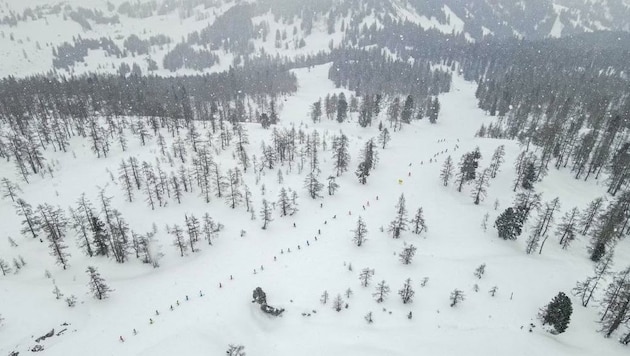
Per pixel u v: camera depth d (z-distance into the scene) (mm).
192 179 108312
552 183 110000
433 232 93125
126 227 85375
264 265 81438
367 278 74188
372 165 126875
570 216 89938
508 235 88688
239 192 101062
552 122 154375
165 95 190375
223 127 138875
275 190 109375
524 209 91750
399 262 81312
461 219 98438
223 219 97438
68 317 66562
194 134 122312
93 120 124688
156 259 83000
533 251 85562
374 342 62156
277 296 72188
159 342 60312
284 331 65375
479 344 61375
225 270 80250
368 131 177750
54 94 159000
